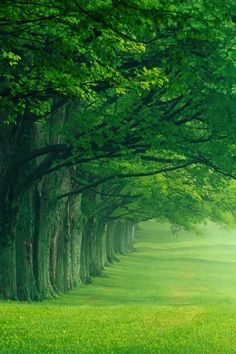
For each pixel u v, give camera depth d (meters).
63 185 66.75
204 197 91.06
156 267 129.62
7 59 31.61
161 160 51.44
